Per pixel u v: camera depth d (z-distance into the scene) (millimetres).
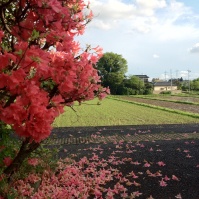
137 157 9266
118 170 7719
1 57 2582
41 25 3094
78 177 6793
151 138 12984
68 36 3238
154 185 6590
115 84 98625
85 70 3730
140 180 6949
